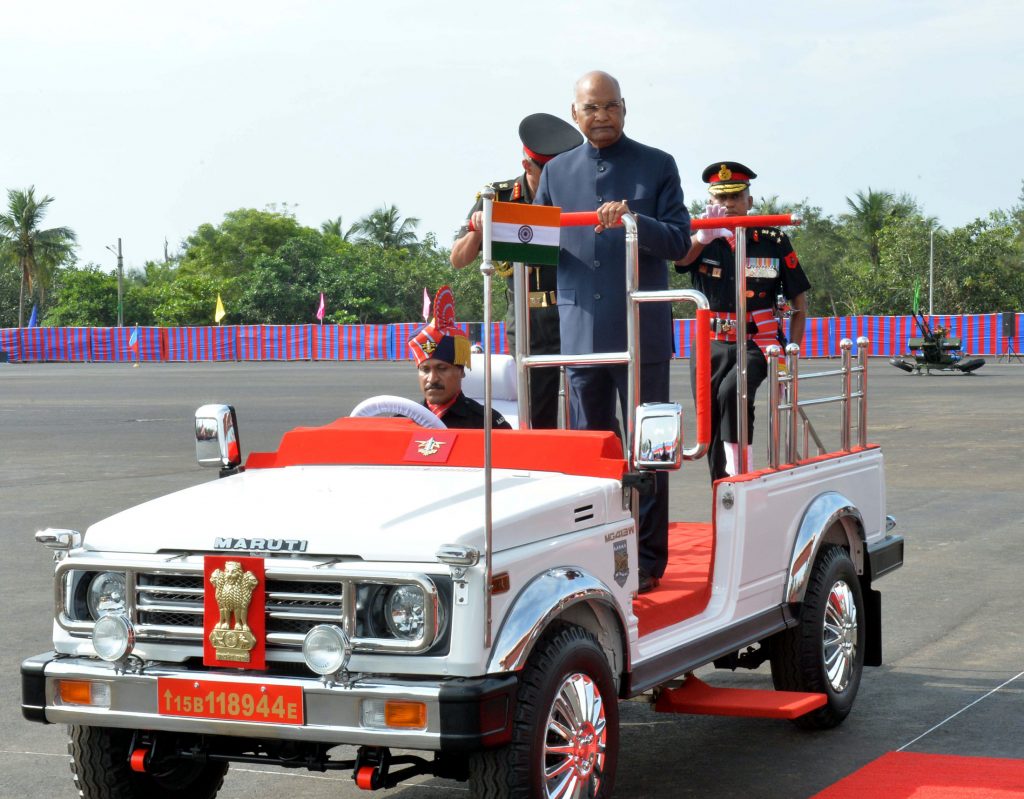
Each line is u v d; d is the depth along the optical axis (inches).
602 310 219.0
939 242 2925.7
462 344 230.5
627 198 219.1
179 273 4249.5
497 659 146.6
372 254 3659.0
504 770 148.9
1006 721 229.9
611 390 228.5
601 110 217.3
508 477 177.0
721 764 209.5
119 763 170.2
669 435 171.8
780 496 213.8
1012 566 371.9
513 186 265.4
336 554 150.6
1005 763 205.2
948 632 297.0
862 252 3297.2
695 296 183.5
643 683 175.0
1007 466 607.5
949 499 504.4
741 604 202.5
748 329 291.7
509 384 271.6
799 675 219.5
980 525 444.1
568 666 155.7
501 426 235.0
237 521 158.1
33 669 161.3
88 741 168.7
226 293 3631.9
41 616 322.7
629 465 188.2
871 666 255.8
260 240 4207.7
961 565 374.0
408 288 3602.4
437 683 144.6
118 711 156.9
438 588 146.7
